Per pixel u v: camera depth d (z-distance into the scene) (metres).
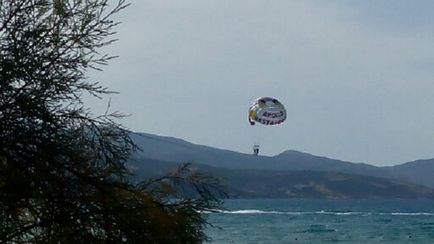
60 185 9.63
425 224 97.69
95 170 9.84
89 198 9.74
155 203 9.84
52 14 9.72
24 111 9.37
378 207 175.75
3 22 9.50
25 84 9.48
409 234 77.50
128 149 10.08
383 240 68.88
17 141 9.41
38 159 9.55
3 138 9.41
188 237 10.02
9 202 9.47
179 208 10.00
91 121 9.88
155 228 9.76
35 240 9.58
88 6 9.86
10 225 9.52
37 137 9.49
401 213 139.50
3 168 9.57
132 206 9.84
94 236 9.69
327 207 168.50
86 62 9.79
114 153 9.96
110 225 9.69
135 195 9.93
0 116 9.40
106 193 9.79
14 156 9.55
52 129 9.53
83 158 9.73
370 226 92.06
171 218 9.83
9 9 9.52
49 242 9.55
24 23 9.51
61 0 9.72
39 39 9.52
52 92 9.55
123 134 10.06
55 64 9.61
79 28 9.78
